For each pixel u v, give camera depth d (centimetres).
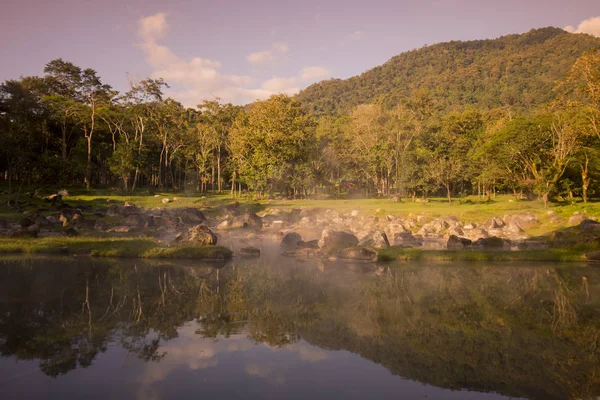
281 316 952
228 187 10512
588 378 626
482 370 650
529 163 4534
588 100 4378
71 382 591
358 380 612
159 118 7588
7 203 4072
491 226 3139
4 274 1441
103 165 8319
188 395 552
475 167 5666
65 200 4666
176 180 9650
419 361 692
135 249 1984
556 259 1866
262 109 6562
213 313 972
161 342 770
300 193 6575
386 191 7112
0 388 572
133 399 536
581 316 964
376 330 856
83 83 7112
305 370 649
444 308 1033
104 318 919
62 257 1894
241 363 675
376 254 1866
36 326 856
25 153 4366
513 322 918
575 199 4431
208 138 7556
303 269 1641
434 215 3769
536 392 580
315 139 6931
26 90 6531
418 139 6412
